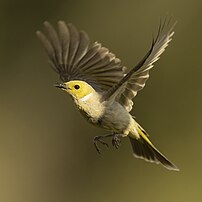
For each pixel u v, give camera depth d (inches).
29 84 671.1
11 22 671.1
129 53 641.0
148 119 612.4
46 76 669.3
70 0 668.7
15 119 676.1
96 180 644.1
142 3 641.6
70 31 349.4
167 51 620.7
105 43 650.8
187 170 587.8
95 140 327.3
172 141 602.9
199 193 578.6
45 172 687.7
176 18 629.0
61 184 674.2
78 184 663.8
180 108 610.2
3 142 675.4
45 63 668.7
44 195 689.6
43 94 672.4
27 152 678.5
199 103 609.3
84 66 347.9
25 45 671.1
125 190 615.5
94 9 660.7
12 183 676.1
